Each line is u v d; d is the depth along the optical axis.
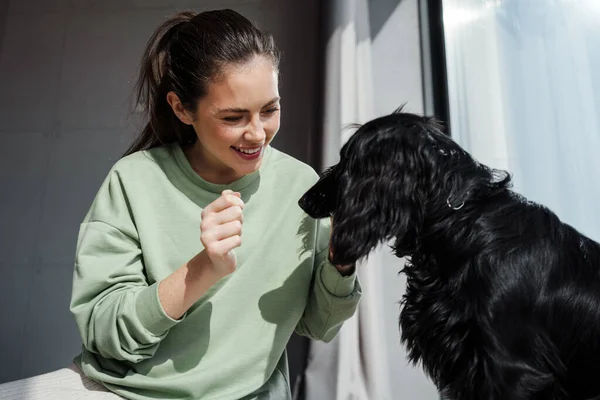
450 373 0.99
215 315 0.98
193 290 0.85
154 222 1.01
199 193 1.04
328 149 2.00
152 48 1.10
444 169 1.04
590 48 1.81
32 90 2.36
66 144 2.29
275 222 1.06
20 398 0.86
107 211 1.01
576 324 0.95
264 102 0.91
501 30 2.01
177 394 0.92
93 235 0.97
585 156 1.76
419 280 1.04
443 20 2.13
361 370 1.85
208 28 0.95
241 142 0.94
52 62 2.38
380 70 2.23
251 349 0.99
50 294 2.15
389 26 2.28
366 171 1.01
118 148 2.27
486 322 0.92
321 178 1.07
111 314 0.88
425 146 1.04
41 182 2.26
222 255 0.81
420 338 1.04
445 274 1.00
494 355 0.91
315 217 1.04
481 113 1.98
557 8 1.90
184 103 0.97
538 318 0.94
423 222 1.03
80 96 2.34
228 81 0.89
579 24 1.84
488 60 2.01
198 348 0.96
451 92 2.05
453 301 0.98
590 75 1.79
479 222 1.00
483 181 1.06
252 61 0.91
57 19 2.43
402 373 1.93
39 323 2.13
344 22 2.13
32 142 2.30
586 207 1.73
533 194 1.82
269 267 1.04
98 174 2.26
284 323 1.03
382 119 1.09
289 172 1.14
